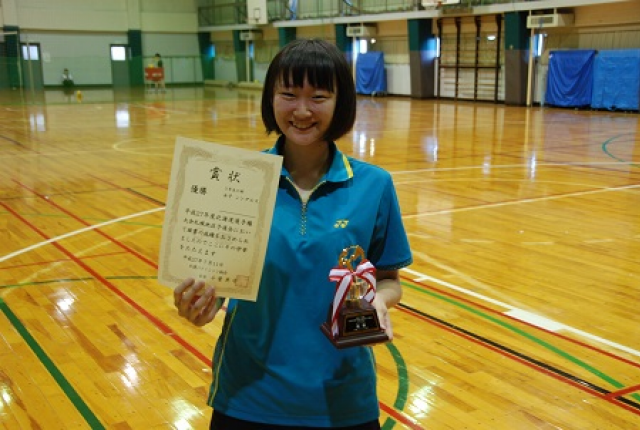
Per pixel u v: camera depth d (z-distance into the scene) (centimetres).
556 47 1914
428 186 804
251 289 147
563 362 339
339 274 143
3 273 478
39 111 1914
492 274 479
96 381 316
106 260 511
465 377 323
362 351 158
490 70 2089
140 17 3044
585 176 865
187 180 146
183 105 2114
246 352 156
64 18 2850
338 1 2538
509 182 827
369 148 1137
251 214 146
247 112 1848
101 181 847
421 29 2225
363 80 2509
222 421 157
